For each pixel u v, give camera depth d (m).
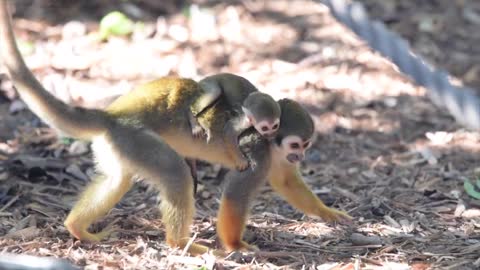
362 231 11.53
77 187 12.88
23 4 19.00
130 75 16.67
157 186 10.40
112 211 12.00
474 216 12.07
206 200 12.66
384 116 15.72
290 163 10.99
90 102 15.72
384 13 19.42
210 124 10.81
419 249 10.95
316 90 16.47
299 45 17.98
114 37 17.92
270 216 12.02
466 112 8.50
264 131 10.42
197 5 19.20
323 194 12.93
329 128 15.27
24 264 7.94
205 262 10.27
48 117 10.23
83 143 14.20
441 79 8.69
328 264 10.41
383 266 10.37
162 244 10.76
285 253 10.62
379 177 13.59
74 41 17.75
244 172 10.60
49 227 11.30
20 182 12.82
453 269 10.28
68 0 19.06
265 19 18.91
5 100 15.92
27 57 17.08
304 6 19.48
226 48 17.75
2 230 11.28
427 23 19.00
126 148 10.38
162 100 10.66
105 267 10.13
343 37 18.28
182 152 11.02
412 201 12.66
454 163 14.06
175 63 17.14
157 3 19.17
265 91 16.31
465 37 18.58
